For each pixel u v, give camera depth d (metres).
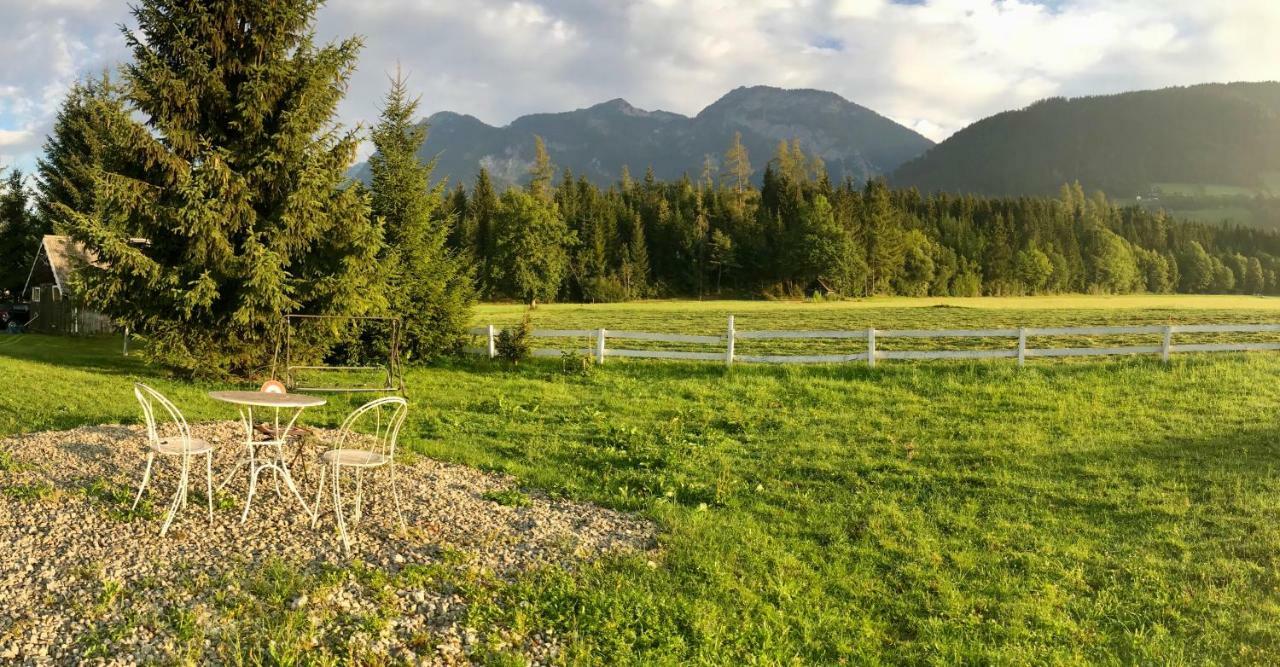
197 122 15.32
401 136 19.53
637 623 5.26
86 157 34.62
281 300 15.37
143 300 15.43
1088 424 11.77
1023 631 5.60
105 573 5.20
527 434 11.59
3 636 4.40
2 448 8.27
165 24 14.89
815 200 91.06
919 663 5.19
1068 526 7.74
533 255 76.25
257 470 6.66
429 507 7.23
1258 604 5.98
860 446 10.88
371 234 16.05
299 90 15.61
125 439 8.82
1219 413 12.16
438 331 18.84
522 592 5.48
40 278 34.53
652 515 7.69
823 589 6.19
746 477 9.52
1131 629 5.71
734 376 16.03
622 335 18.00
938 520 7.91
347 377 17.00
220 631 4.59
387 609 5.01
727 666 4.88
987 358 17.38
